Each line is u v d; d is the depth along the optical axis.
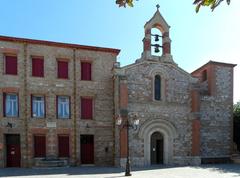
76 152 30.05
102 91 31.58
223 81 34.72
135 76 30.88
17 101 28.91
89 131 30.66
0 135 28.00
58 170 25.98
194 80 33.00
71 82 30.69
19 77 29.11
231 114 34.47
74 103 30.50
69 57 30.92
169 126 31.44
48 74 30.05
